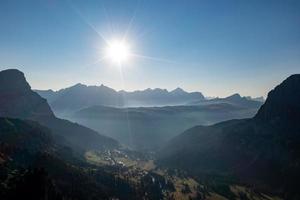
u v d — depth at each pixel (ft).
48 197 517.55
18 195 488.02
